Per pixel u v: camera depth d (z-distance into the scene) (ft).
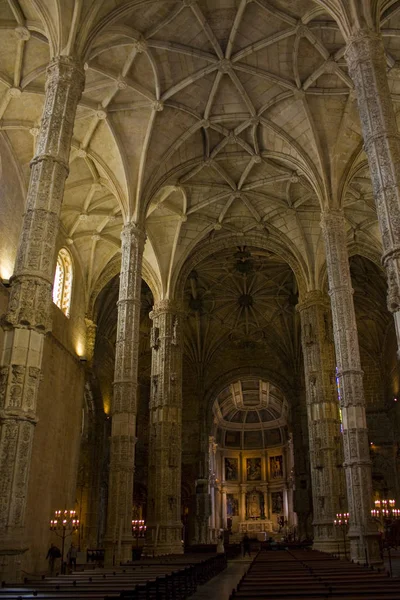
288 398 147.84
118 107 74.08
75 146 77.30
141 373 153.07
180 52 68.54
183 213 96.99
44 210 43.29
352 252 101.19
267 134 82.58
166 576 36.24
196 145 84.69
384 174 41.78
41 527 73.56
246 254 124.77
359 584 29.58
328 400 90.12
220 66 71.05
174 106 75.61
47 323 40.19
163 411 92.84
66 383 88.43
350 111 73.92
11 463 35.81
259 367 151.94
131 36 64.39
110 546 60.59
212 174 91.71
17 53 62.44
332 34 66.28
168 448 91.45
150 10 62.54
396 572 53.52
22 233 42.47
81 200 89.10
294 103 75.25
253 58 70.59
